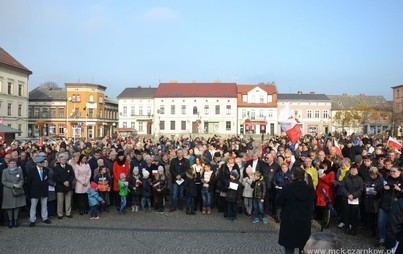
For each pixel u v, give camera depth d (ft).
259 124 296.10
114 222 42.73
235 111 296.92
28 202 45.98
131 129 284.82
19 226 40.57
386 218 33.17
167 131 298.15
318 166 42.80
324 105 306.35
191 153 59.11
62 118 300.20
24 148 60.18
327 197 39.06
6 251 31.91
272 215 45.21
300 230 24.53
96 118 303.48
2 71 222.89
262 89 299.58
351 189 37.32
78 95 301.02
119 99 309.42
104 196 48.21
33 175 41.14
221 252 31.99
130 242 34.78
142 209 49.75
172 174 49.16
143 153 57.21
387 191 33.32
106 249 32.63
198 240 35.55
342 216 39.96
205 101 297.53
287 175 42.57
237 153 52.54
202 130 297.33
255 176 42.96
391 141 61.11
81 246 33.47
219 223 42.50
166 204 53.98
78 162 47.09
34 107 301.22
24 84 248.11
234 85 306.35
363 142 67.05
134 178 48.24
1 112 221.25
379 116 278.26
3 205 39.52
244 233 38.27
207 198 47.47
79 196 46.73
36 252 31.73
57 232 38.24
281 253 31.76
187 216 46.21
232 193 43.75
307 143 71.46
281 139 78.95
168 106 298.97
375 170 36.68
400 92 319.88
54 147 69.31
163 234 37.60
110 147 69.51
